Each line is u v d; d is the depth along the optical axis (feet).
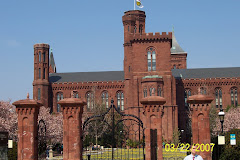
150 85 267.39
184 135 300.40
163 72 271.28
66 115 88.43
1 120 162.91
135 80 272.72
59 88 322.14
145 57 273.13
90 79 331.98
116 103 319.27
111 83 320.70
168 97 268.62
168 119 266.16
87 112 300.81
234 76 319.88
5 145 84.28
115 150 202.49
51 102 321.11
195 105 85.97
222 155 88.58
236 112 239.91
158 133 90.07
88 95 322.34
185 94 314.14
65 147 87.61
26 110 89.56
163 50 272.31
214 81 313.73
